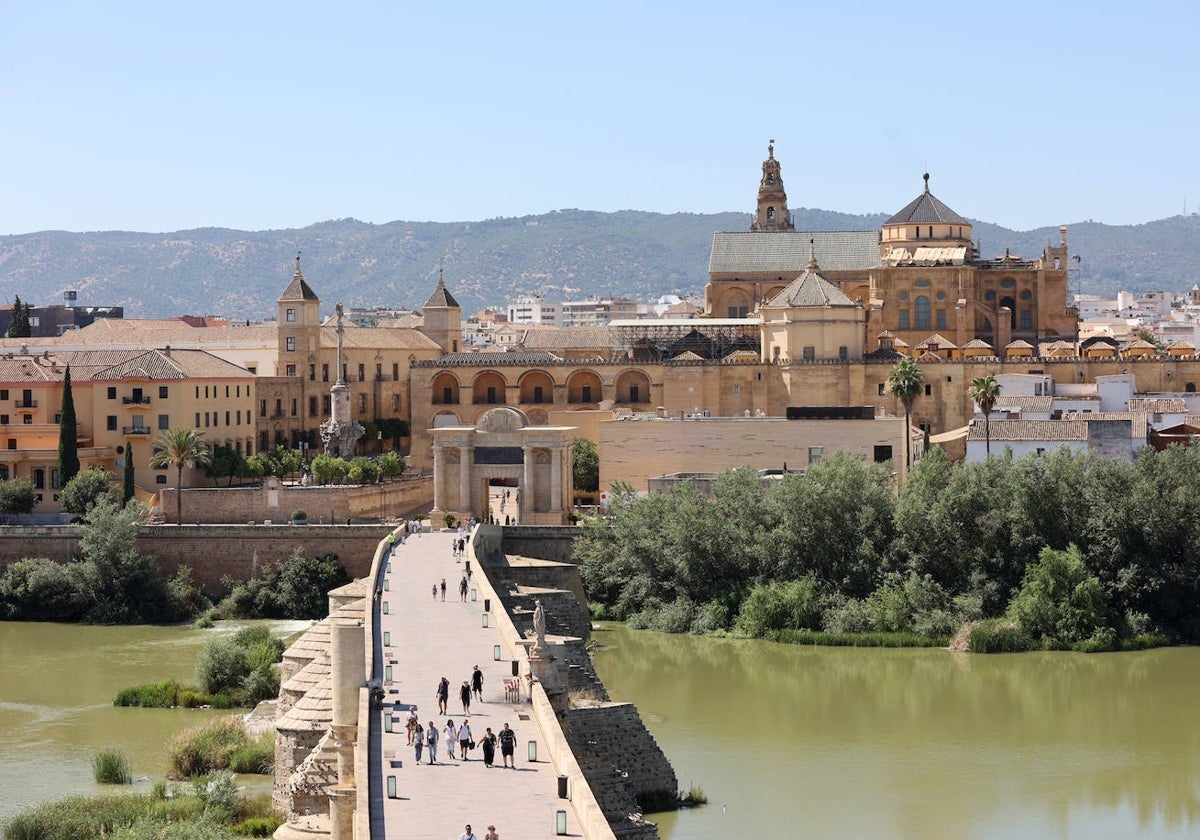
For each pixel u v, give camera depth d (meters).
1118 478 170.00
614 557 177.62
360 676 82.38
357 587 125.81
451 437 196.50
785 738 123.88
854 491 174.50
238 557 183.75
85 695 138.12
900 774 114.12
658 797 105.19
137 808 96.75
